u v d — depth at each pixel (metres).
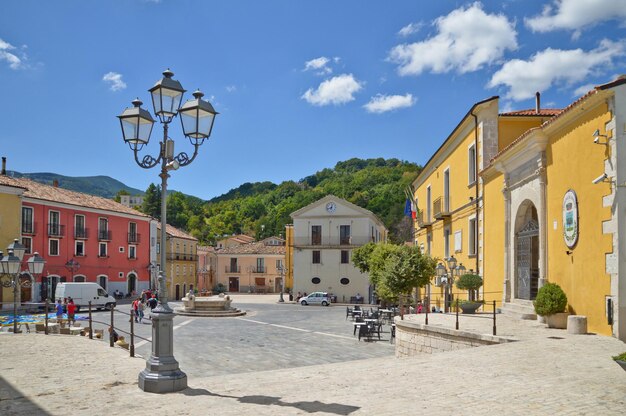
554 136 14.06
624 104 11.02
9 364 10.73
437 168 29.77
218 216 117.06
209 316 35.44
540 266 14.59
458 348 12.78
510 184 17.56
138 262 52.78
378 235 64.44
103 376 9.29
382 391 7.36
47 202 41.81
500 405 6.33
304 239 56.84
